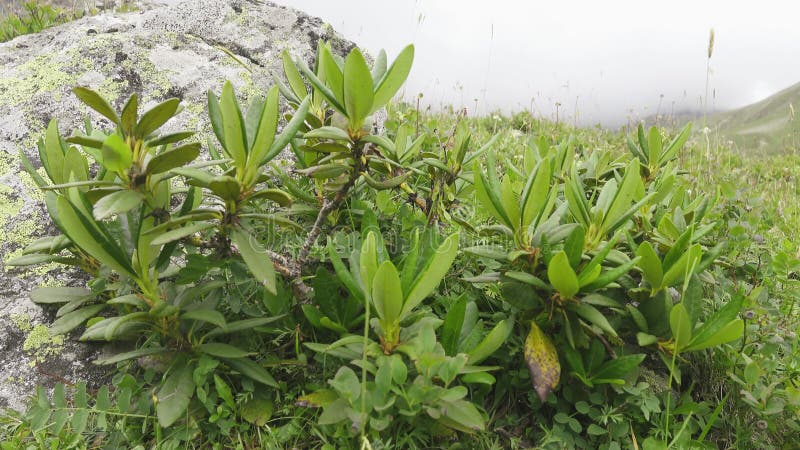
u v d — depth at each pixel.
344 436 1.84
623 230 2.24
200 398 1.93
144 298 1.97
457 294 2.51
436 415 1.71
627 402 2.08
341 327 2.01
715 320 1.98
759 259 2.77
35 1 5.82
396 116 5.50
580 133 7.53
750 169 7.31
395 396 1.76
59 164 2.14
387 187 2.20
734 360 2.27
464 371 1.82
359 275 1.90
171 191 2.10
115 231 2.03
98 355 2.30
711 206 2.97
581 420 2.19
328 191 2.55
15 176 2.73
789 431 2.22
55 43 3.49
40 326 2.30
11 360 2.23
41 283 2.43
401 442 1.87
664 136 4.50
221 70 3.56
